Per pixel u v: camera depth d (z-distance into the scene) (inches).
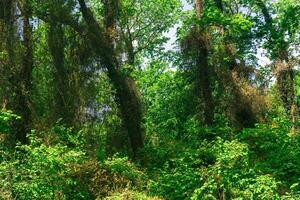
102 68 773.3
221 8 973.2
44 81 738.8
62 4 746.2
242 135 718.5
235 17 880.9
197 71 880.9
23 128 662.5
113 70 778.2
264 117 878.4
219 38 924.0
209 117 868.6
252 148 709.9
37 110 706.2
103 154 649.0
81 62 756.6
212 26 917.8
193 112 900.6
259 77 910.4
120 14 848.3
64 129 675.4
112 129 778.8
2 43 670.5
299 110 1010.7
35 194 466.6
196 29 878.4
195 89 890.1
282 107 997.2
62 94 728.3
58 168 510.9
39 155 502.9
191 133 837.8
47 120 698.2
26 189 468.4
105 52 771.4
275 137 703.7
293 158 614.5
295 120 944.3
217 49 897.5
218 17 868.0
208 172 534.0
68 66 748.6
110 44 793.6
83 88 746.8
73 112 729.0
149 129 908.0
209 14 864.9
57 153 514.6
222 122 877.2
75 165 539.5
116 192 521.7
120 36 812.6
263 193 485.4
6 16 679.1
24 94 674.2
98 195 527.5
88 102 747.4
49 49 740.7
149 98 1132.5
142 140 804.0
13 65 675.4
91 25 767.1
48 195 482.6
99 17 847.1
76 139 654.5
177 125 920.3
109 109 783.1
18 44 685.9
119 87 782.5
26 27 700.0
